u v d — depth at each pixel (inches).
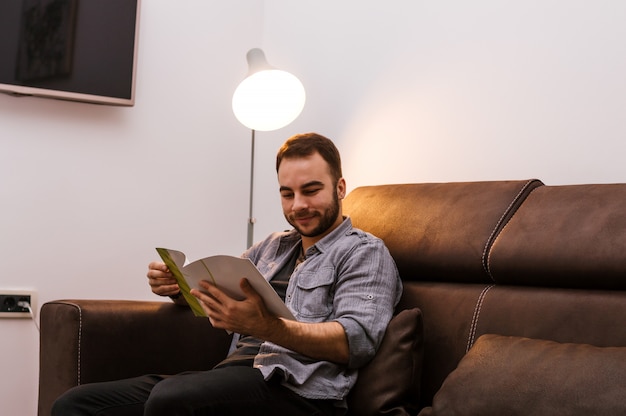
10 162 102.0
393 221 76.8
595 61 76.9
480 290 67.8
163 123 110.8
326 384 63.4
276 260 77.9
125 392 66.6
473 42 88.8
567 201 66.3
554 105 80.2
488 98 86.7
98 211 106.1
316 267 71.2
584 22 78.1
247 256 82.2
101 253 106.0
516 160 83.4
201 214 112.6
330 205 72.7
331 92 107.3
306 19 112.3
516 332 62.7
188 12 113.7
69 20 103.1
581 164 77.4
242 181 116.0
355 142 102.8
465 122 88.9
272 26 118.3
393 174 97.0
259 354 66.0
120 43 105.7
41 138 103.7
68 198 104.6
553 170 79.7
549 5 81.4
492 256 67.4
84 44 103.7
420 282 73.6
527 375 54.0
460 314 67.3
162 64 111.3
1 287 100.5
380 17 100.8
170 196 110.7
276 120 93.6
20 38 100.7
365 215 79.8
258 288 58.5
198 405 58.6
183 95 112.4
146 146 109.5
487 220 69.9
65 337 70.7
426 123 93.4
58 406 65.1
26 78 100.5
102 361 71.6
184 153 112.0
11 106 102.3
